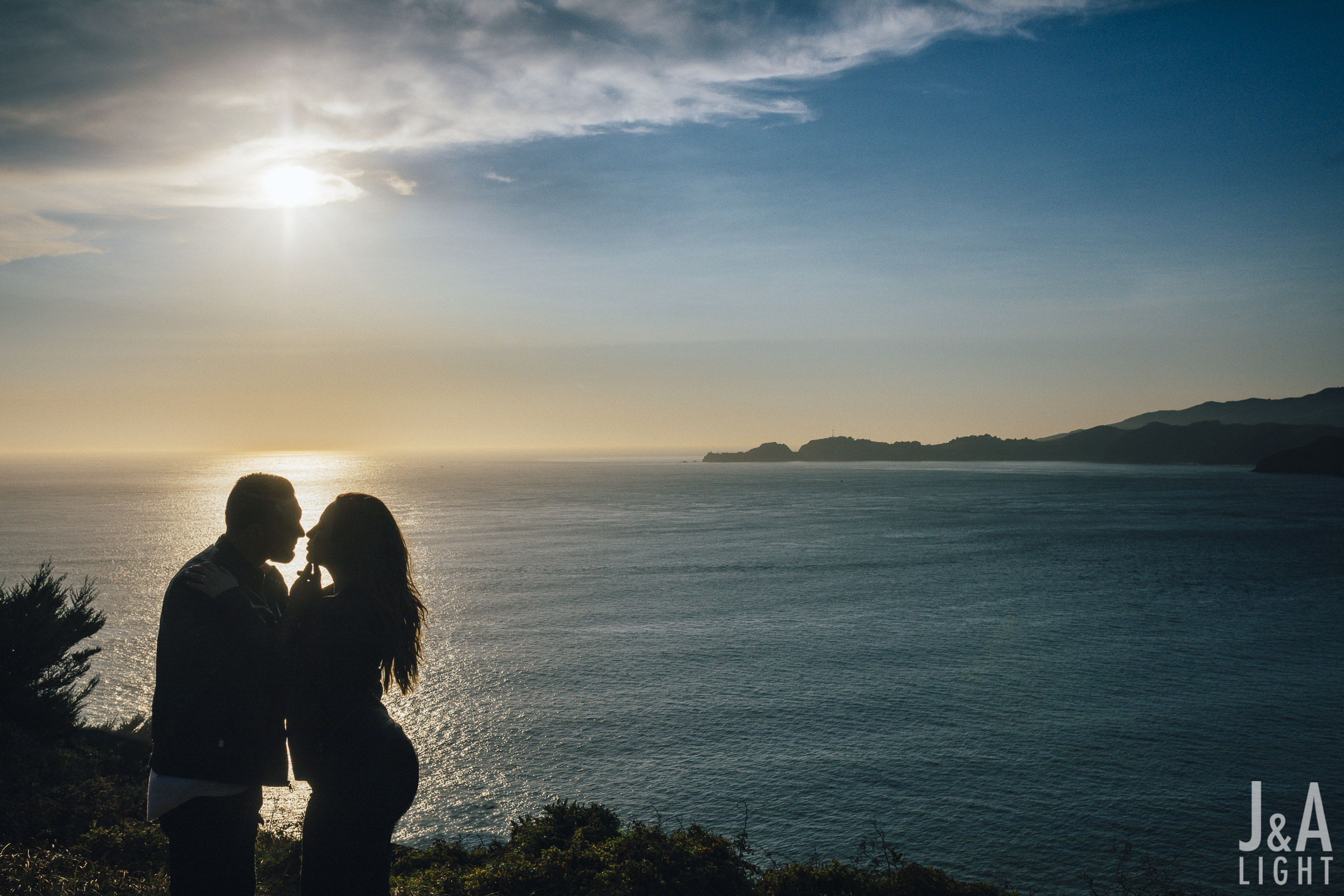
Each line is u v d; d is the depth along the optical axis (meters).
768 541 146.25
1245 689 54.28
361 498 3.79
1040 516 194.12
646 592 92.44
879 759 41.66
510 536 156.50
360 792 3.55
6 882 6.48
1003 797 36.94
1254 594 90.50
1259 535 148.88
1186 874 30.17
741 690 53.69
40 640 16.23
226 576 3.70
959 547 136.12
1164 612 80.69
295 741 3.60
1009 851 31.81
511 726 46.69
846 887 8.97
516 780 39.06
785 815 35.06
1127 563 114.62
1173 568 110.00
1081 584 98.06
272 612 4.03
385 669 3.84
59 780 12.40
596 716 48.44
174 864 3.65
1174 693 53.44
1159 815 35.25
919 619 77.19
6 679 15.62
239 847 3.70
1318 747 43.44
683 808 35.81
